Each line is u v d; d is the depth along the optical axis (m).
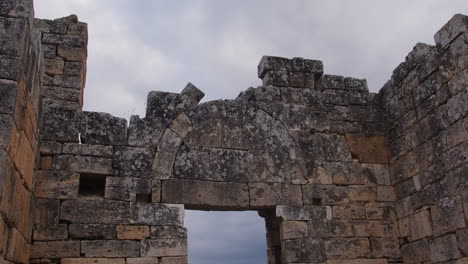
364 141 12.71
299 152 12.06
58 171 10.19
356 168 12.31
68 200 10.03
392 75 12.79
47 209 9.85
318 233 11.31
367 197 12.08
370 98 13.27
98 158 10.54
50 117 10.55
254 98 12.34
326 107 12.78
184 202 10.73
